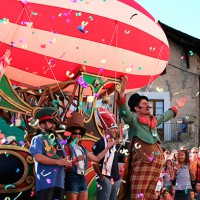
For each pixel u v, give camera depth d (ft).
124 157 34.17
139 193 23.36
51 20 32.32
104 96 35.24
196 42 72.13
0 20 29.19
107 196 25.05
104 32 34.76
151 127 24.18
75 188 22.52
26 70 35.17
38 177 20.43
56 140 21.16
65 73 35.68
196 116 74.69
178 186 29.58
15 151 24.08
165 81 75.41
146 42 37.81
